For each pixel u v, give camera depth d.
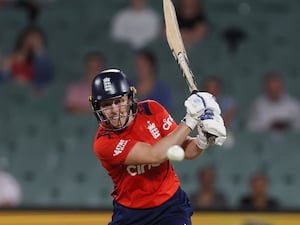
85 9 49.47
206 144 18.73
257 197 37.59
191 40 47.19
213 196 37.59
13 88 45.50
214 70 46.25
